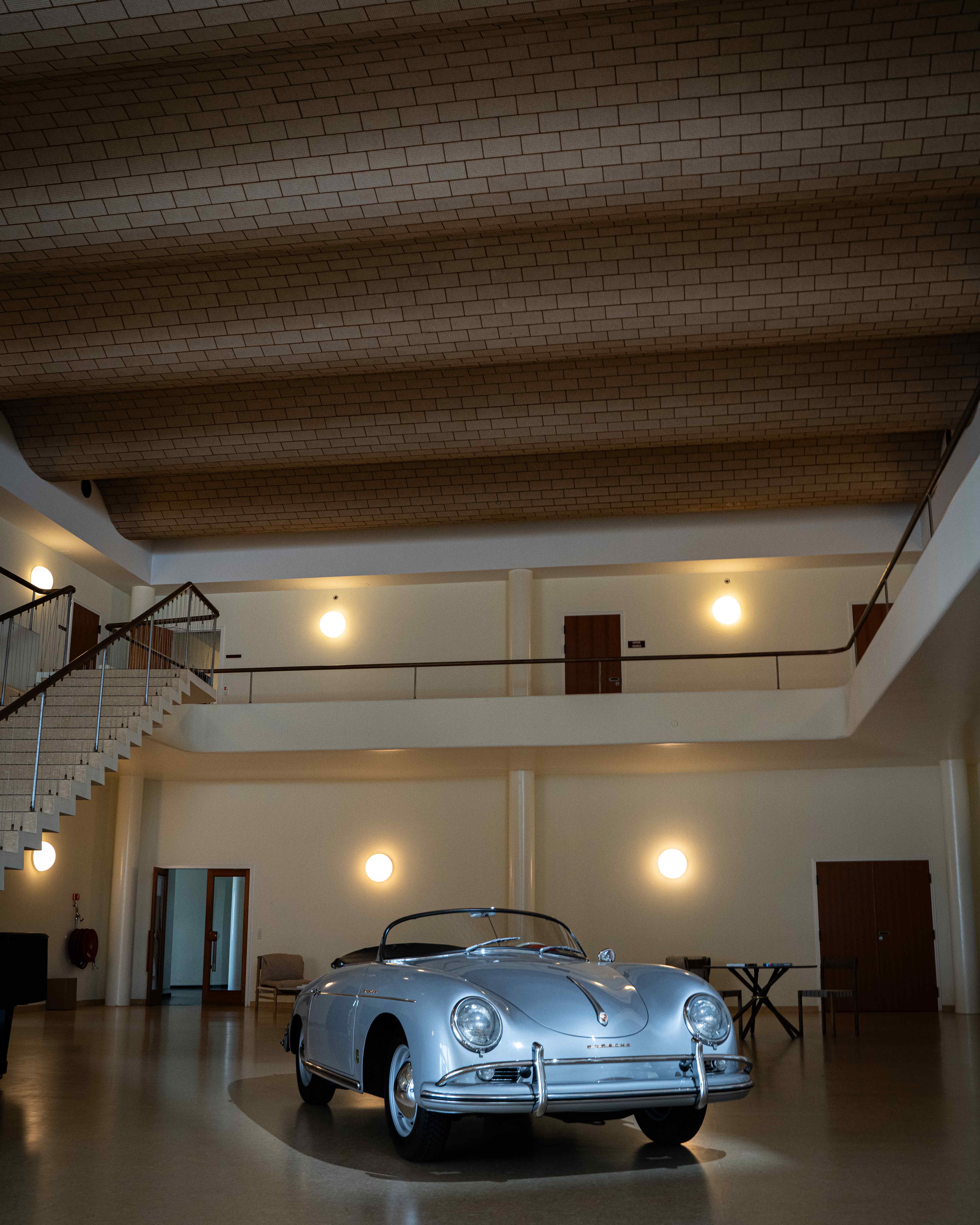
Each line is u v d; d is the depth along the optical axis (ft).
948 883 43.14
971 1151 14.70
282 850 47.52
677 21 21.59
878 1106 18.74
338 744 40.32
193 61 22.84
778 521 43.88
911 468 40.81
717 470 41.47
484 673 47.16
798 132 22.34
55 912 43.47
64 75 23.06
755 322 29.30
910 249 27.94
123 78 23.27
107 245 25.67
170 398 37.83
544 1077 12.73
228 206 24.43
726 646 46.52
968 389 34.78
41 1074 23.18
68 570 43.80
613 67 22.33
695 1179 12.91
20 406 38.34
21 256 26.21
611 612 47.39
